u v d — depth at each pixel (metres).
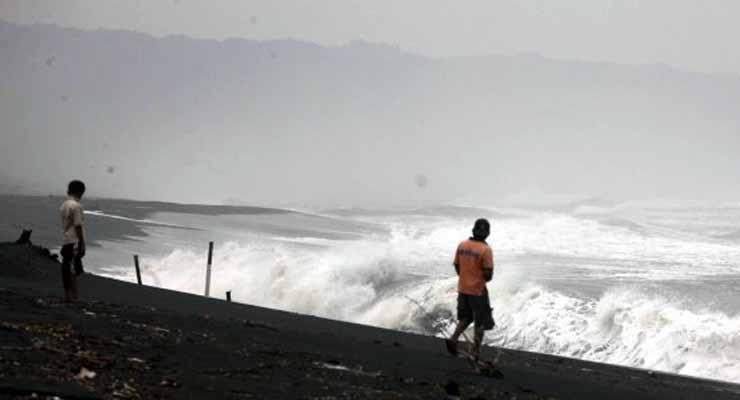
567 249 78.19
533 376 24.94
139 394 14.49
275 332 26.27
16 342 17.14
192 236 78.00
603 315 40.84
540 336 40.44
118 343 19.05
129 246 67.75
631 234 91.44
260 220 98.38
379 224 102.88
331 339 26.81
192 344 20.55
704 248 80.62
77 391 13.87
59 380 14.44
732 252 77.12
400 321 45.59
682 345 37.47
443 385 19.66
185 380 16.20
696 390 27.11
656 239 88.06
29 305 23.45
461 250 23.44
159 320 24.50
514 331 41.41
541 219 110.56
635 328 39.47
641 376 29.36
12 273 35.75
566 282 55.06
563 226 96.69
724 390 27.72
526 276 53.22
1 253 37.06
